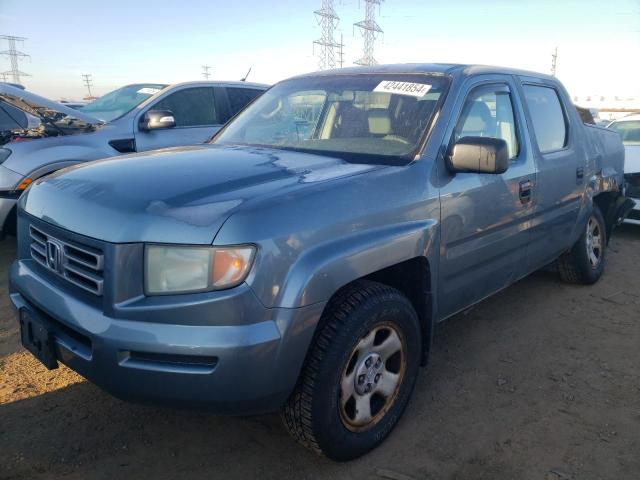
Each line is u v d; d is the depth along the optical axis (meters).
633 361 3.79
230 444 2.79
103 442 2.79
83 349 2.30
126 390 2.19
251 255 2.13
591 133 4.99
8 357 3.65
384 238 2.56
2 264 5.65
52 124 5.92
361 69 3.81
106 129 6.12
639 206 7.37
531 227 3.88
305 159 2.93
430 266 2.88
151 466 2.62
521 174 3.67
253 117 3.88
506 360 3.78
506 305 4.80
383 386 2.75
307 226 2.29
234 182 2.45
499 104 3.66
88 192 2.49
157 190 2.37
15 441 2.77
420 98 3.27
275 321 2.19
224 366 2.11
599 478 2.58
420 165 2.90
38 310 2.61
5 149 5.43
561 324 4.41
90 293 2.32
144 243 2.16
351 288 2.56
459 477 2.57
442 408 3.16
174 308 2.11
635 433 2.93
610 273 5.79
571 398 3.29
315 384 2.36
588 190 4.77
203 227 2.12
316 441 2.46
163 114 5.89
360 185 2.58
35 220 2.68
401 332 2.79
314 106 3.62
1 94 5.84
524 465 2.67
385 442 2.83
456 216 3.04
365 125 3.29
